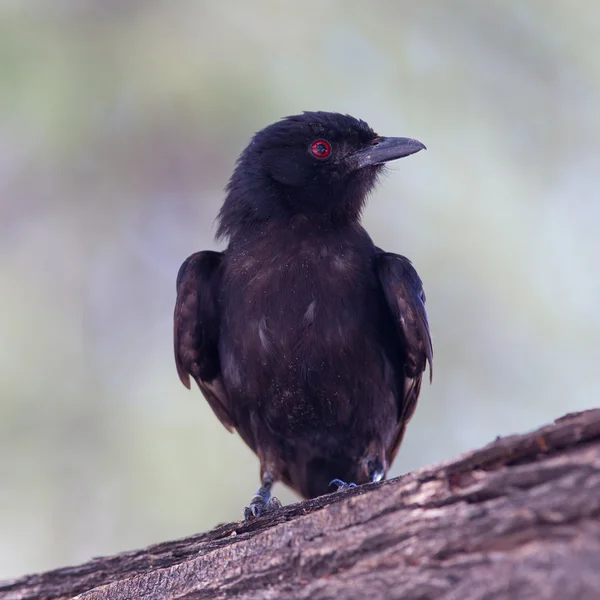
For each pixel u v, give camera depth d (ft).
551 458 17.10
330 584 18.84
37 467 45.34
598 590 15.43
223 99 52.47
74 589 26.23
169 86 52.13
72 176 53.11
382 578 18.06
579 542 16.01
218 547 24.20
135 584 23.00
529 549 16.46
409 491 18.54
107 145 52.85
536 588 15.98
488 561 16.81
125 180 53.57
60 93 50.62
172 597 22.07
